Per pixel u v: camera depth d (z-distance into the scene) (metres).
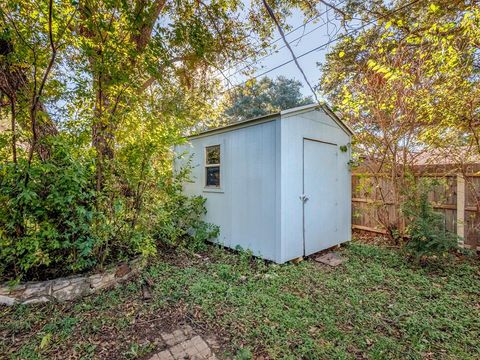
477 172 4.16
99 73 3.11
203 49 3.67
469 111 3.58
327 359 1.91
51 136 2.92
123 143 3.76
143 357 1.96
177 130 4.40
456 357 1.93
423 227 3.71
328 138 4.66
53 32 2.63
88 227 3.05
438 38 3.48
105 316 2.50
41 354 1.98
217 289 3.01
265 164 3.98
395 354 1.96
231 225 4.64
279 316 2.46
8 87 2.79
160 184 4.04
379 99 4.41
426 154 4.83
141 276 3.40
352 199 6.02
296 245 4.00
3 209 2.69
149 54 3.31
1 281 2.88
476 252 4.09
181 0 3.40
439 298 2.81
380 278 3.30
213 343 2.12
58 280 2.90
